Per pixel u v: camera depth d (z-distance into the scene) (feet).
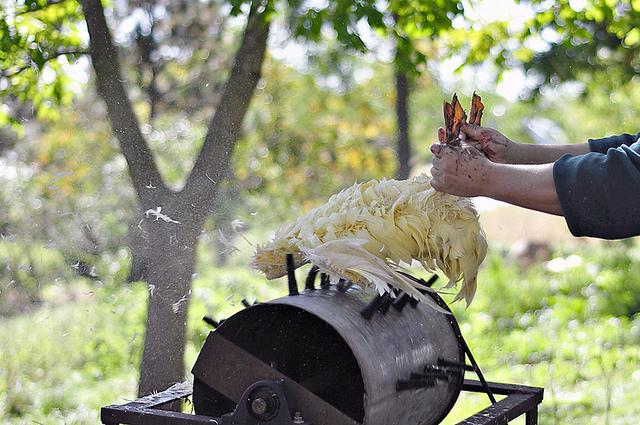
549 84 37.93
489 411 9.78
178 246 13.74
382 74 47.24
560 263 40.88
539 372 24.31
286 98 44.39
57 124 27.20
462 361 10.52
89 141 27.37
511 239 56.13
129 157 14.10
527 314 33.88
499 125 72.95
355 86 47.29
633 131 50.85
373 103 47.55
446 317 10.42
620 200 7.81
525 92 38.58
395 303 9.47
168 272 13.67
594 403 20.72
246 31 14.62
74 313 25.09
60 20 17.24
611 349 27.35
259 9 14.60
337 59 43.70
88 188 24.95
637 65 40.01
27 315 24.49
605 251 45.11
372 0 16.46
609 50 38.06
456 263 9.34
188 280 13.74
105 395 22.00
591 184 7.86
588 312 33.55
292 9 17.02
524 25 20.95
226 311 29.07
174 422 8.67
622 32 21.27
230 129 14.30
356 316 8.71
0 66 16.44
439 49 35.24
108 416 9.04
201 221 13.96
